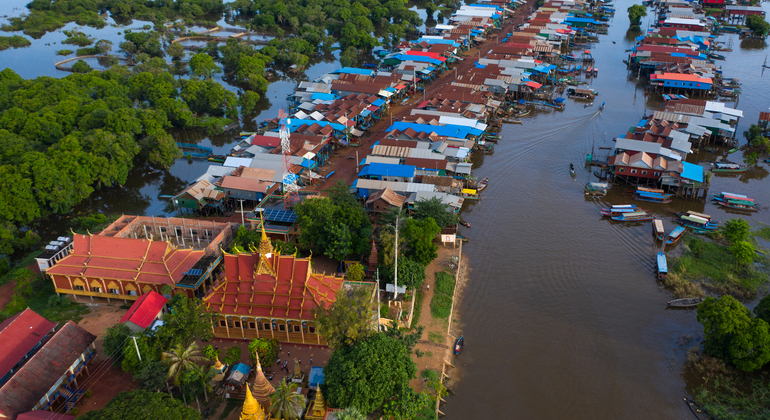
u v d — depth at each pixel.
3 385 88.19
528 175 186.62
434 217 143.62
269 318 104.50
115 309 118.25
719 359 107.25
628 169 176.38
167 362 91.69
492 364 108.62
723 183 181.88
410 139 196.50
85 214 164.75
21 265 135.75
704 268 138.00
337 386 86.94
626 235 152.62
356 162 191.75
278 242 130.88
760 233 152.12
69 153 162.38
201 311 101.25
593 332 117.50
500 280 133.62
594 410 99.00
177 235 144.62
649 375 106.75
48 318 114.38
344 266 129.75
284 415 85.81
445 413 97.75
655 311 123.88
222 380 97.88
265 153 180.25
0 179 147.38
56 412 91.44
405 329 113.19
